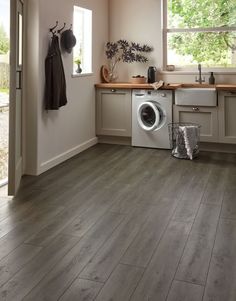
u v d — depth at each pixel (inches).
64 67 178.2
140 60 226.7
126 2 226.1
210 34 218.5
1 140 162.7
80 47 209.6
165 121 204.8
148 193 135.8
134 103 210.1
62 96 170.4
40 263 85.6
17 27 129.6
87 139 212.1
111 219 112.0
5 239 97.8
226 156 193.5
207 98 195.2
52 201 127.2
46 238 98.7
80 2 190.1
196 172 163.3
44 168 164.7
